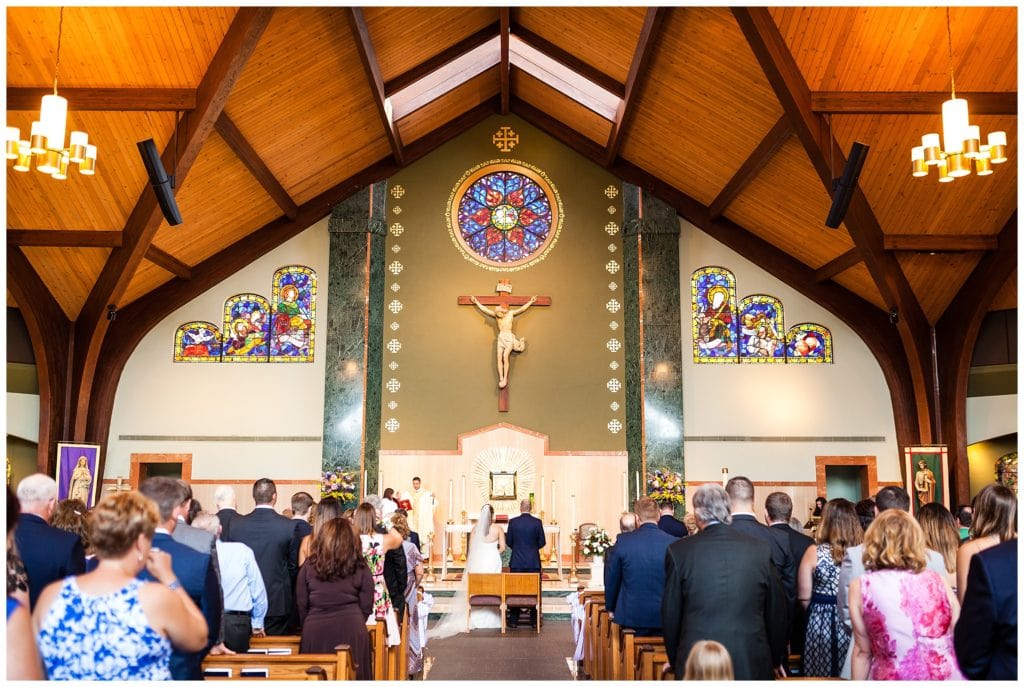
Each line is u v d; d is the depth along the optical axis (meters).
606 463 16.28
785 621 4.29
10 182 11.74
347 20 11.77
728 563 4.23
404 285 16.86
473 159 17.30
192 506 5.57
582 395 16.53
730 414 16.36
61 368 14.34
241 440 16.20
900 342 16.09
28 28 9.45
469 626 11.81
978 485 15.45
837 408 16.31
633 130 15.41
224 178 13.84
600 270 16.92
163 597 3.10
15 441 15.58
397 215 17.09
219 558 5.41
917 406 14.79
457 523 16.06
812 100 10.77
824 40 10.33
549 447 16.34
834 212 10.31
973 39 9.95
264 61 11.71
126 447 16.06
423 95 15.57
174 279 16.16
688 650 4.15
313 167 15.43
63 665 3.00
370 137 15.70
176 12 9.62
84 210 12.51
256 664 4.64
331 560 5.46
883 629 3.68
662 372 16.23
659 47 12.58
